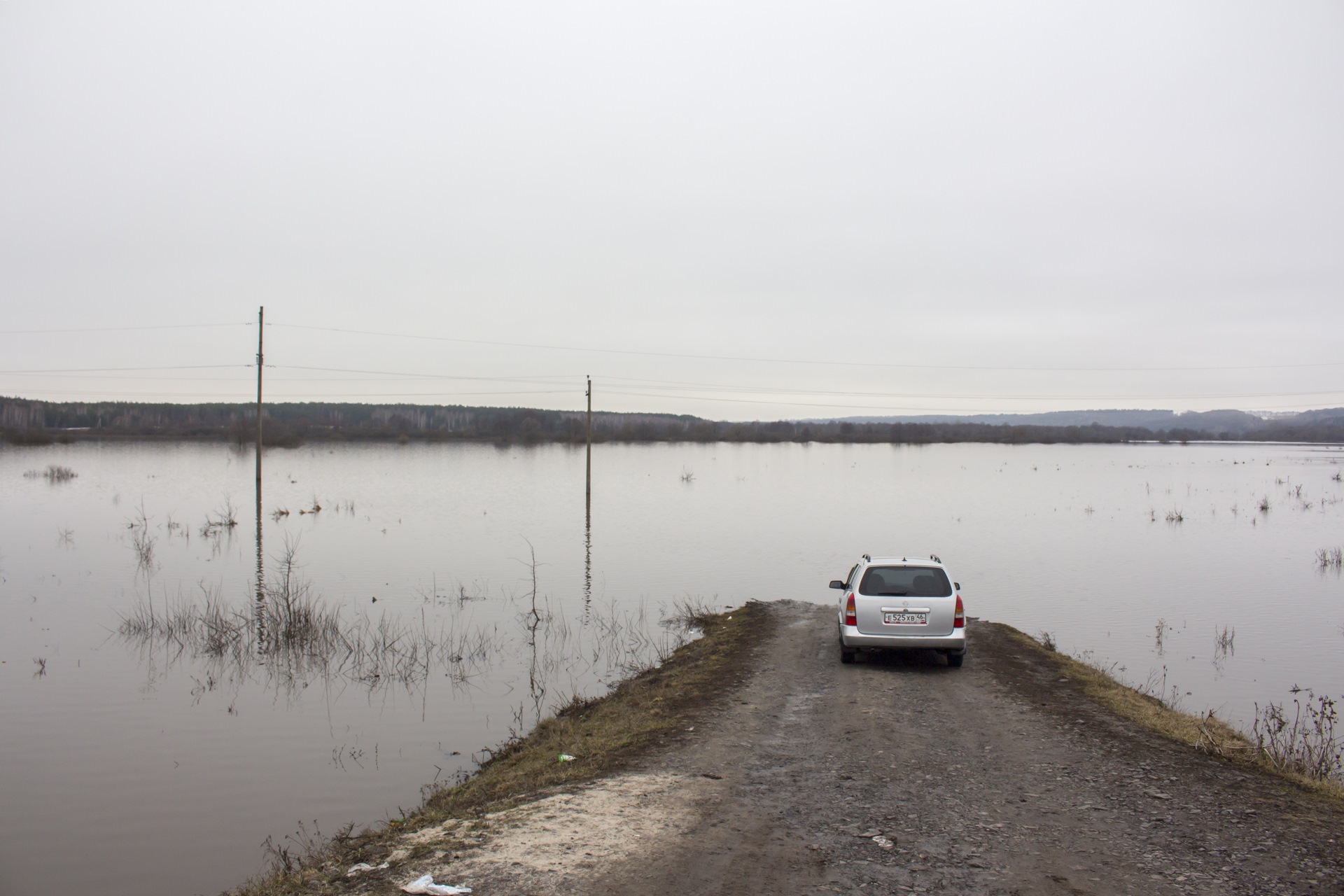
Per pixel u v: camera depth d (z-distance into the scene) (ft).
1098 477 274.57
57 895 26.81
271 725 43.91
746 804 25.57
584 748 33.91
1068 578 94.32
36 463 278.87
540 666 56.03
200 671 55.01
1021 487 229.66
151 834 31.12
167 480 224.33
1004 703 38.83
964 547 119.44
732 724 35.53
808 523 147.13
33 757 39.24
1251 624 71.31
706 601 80.43
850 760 30.22
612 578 94.07
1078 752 31.24
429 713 45.91
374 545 118.73
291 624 64.59
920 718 36.14
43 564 100.89
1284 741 36.55
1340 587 89.25
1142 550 117.29
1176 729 34.58
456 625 69.26
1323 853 21.98
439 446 432.66
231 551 112.78
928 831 23.38
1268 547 120.16
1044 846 22.39
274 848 29.84
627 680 50.31
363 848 24.13
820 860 21.38
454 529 136.67
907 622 45.73
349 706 47.34
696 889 19.66
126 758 39.04
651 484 231.09
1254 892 19.63
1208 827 23.76
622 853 21.80
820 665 47.88
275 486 211.00
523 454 374.22
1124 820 24.34
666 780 28.09
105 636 64.90
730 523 146.92
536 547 117.60
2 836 31.19
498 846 22.52
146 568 98.37
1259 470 325.01
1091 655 60.03
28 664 56.75
